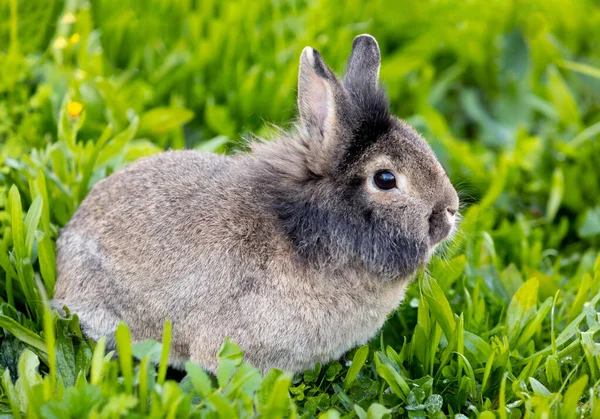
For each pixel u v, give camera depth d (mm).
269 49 9594
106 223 6004
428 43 10047
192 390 5176
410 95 9844
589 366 5676
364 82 5973
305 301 5660
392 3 10523
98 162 7223
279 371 5000
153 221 5867
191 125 9055
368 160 5676
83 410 4598
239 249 5680
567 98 9273
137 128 7965
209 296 5660
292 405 4953
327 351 5824
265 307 5605
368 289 5812
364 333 5961
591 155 8945
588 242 8359
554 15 10844
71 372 5520
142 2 9836
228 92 9117
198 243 5730
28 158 6957
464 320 6422
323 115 5793
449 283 6625
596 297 6164
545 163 8992
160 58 9367
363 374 5973
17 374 5676
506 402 5688
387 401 5590
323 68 5641
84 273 5957
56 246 6352
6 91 8125
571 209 8789
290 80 8867
